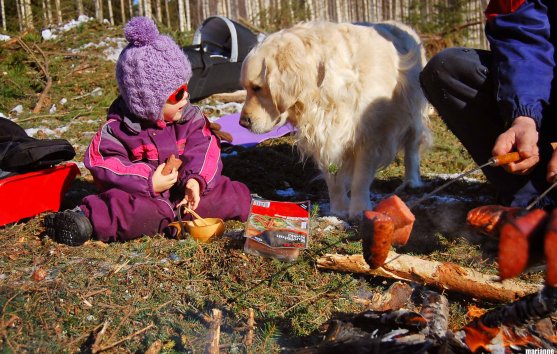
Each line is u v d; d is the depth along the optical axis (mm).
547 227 1564
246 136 5496
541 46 2719
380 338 2102
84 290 2723
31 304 2604
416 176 4453
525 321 1987
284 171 4832
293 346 2391
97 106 6125
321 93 3656
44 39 7824
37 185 3549
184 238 3240
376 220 1858
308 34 3688
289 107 3711
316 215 3707
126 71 3320
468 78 3035
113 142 3441
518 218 1640
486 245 3178
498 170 3066
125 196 3254
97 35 8031
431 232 3396
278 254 2920
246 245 2953
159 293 2719
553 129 2787
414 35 4285
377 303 2611
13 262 3018
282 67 3629
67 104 6172
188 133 3545
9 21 8680
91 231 3197
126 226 3217
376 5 10344
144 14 10102
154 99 3330
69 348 2383
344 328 2217
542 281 2715
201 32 7066
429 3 10203
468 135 3205
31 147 3496
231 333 2449
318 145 3779
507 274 1644
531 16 2746
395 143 3947
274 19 10086
